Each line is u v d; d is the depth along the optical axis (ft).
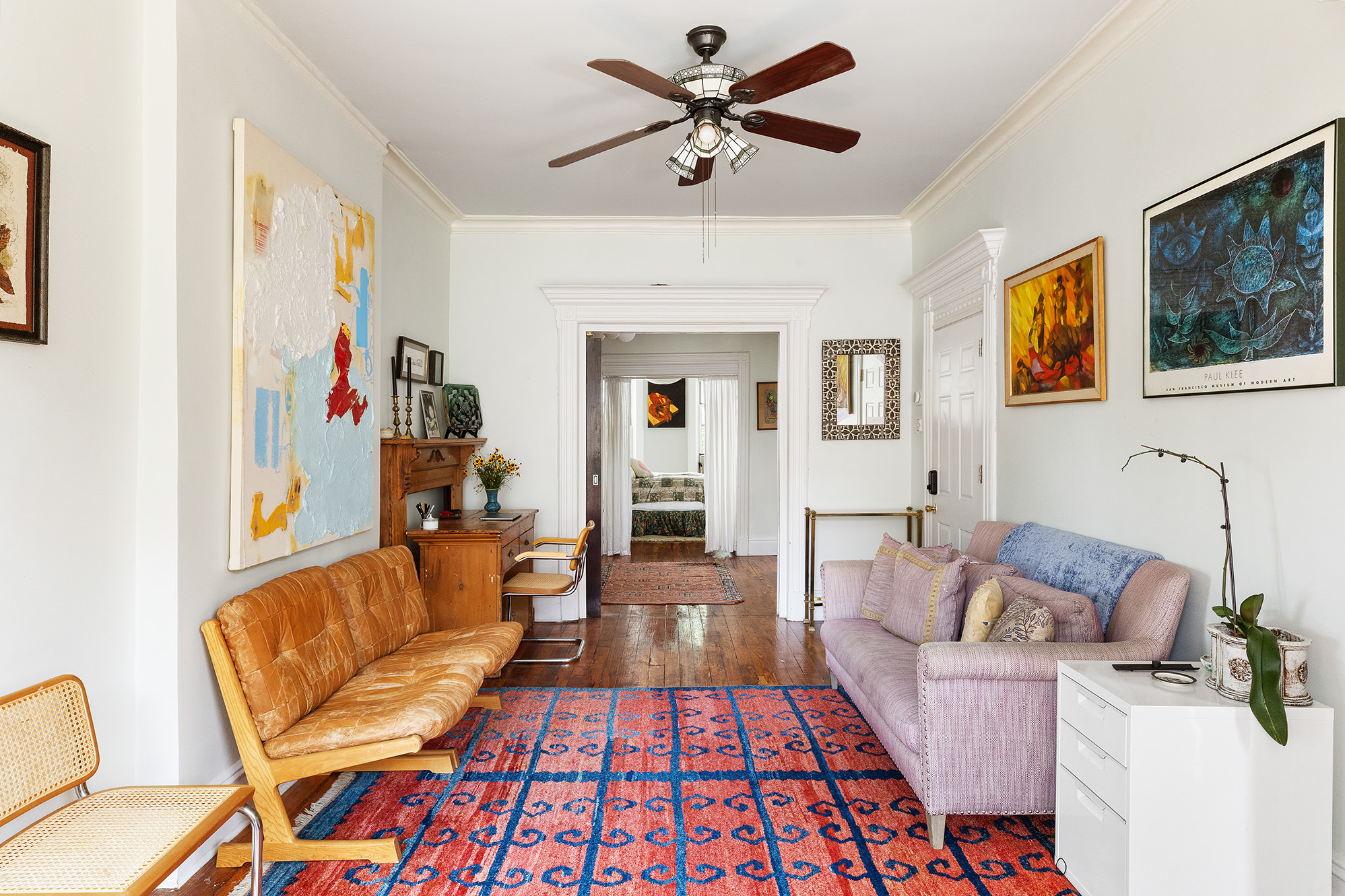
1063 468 10.84
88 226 6.45
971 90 10.97
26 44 5.84
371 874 7.21
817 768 9.53
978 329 13.84
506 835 7.93
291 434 9.09
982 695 7.59
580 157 9.91
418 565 13.58
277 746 7.30
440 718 7.57
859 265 17.85
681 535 30.71
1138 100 9.05
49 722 5.64
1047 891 6.99
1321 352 6.32
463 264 17.62
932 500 16.39
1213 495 7.76
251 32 8.52
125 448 6.95
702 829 8.05
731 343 26.91
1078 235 10.42
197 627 7.43
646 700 12.02
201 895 6.85
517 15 8.86
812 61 7.39
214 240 7.73
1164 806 6.02
